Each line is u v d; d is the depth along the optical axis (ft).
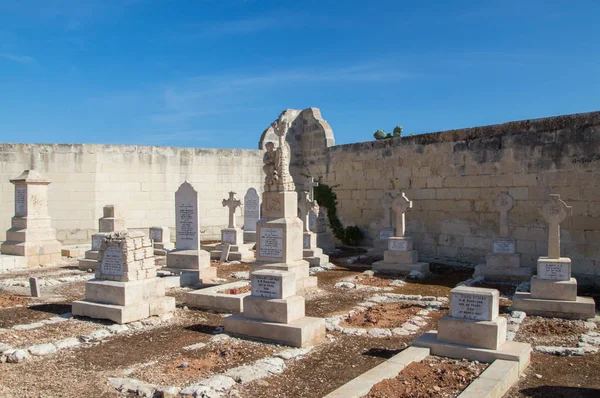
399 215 46.44
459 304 21.83
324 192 65.82
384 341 24.71
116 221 49.06
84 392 18.07
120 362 21.40
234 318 25.16
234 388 18.38
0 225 58.49
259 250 38.58
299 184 71.41
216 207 71.26
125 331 26.35
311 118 69.56
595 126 38.99
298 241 38.65
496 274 40.50
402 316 29.63
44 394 17.88
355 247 61.00
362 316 29.50
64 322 27.66
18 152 59.11
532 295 30.66
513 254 40.45
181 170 68.54
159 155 66.90
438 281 41.75
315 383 19.17
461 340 21.45
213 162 70.90
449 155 50.39
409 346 22.49
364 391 17.35
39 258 49.67
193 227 42.47
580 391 18.57
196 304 31.71
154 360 21.63
